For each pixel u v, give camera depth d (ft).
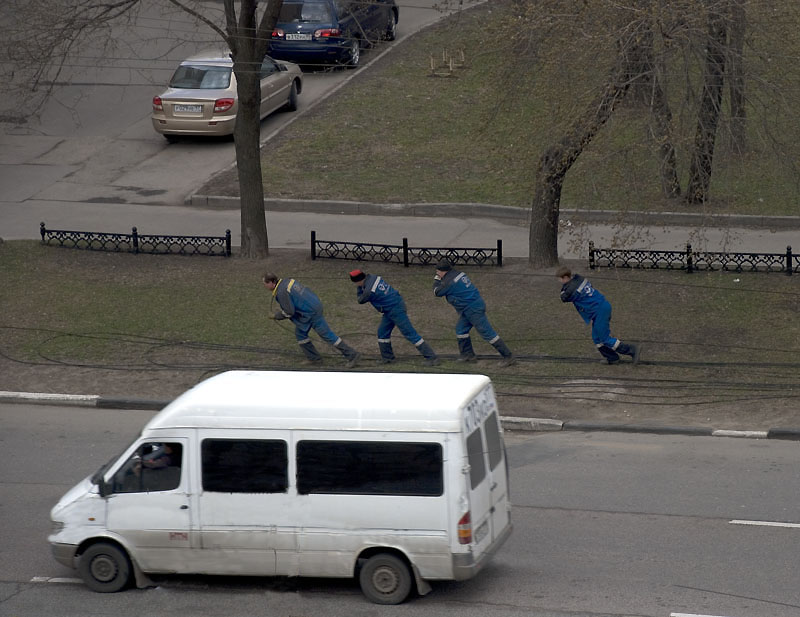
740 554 122.11
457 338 198.29
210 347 206.90
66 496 118.42
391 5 405.80
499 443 118.83
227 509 112.06
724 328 206.69
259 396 113.09
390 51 406.21
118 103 371.15
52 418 180.86
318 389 114.42
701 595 111.45
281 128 341.21
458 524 107.34
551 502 141.49
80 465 159.53
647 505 139.03
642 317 213.46
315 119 347.15
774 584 113.70
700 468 152.05
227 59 335.88
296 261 253.03
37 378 194.90
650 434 167.32
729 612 107.04
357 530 109.50
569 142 197.67
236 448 111.55
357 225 278.67
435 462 107.65
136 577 116.26
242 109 245.45
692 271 236.84
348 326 215.92
